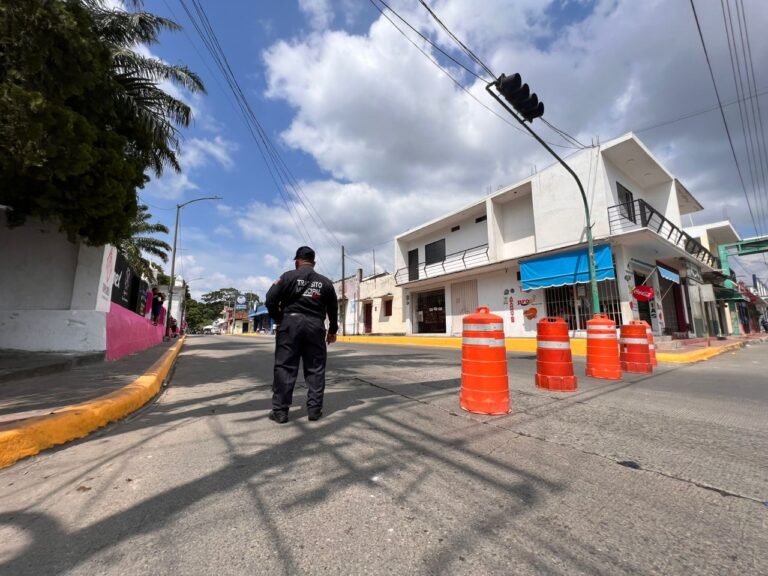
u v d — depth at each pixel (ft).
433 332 71.67
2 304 23.91
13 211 21.88
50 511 6.65
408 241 80.89
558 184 48.52
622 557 5.50
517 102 24.48
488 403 13.19
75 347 24.45
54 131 15.26
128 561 5.29
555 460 9.14
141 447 9.90
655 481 8.07
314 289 12.61
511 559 5.42
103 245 23.81
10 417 10.13
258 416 12.94
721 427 12.06
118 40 31.30
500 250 57.77
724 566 5.32
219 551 5.54
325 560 5.35
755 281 139.03
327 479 7.98
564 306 48.60
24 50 13.85
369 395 16.34
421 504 6.97
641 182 55.67
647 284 49.75
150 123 27.78
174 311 121.19
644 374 23.86
